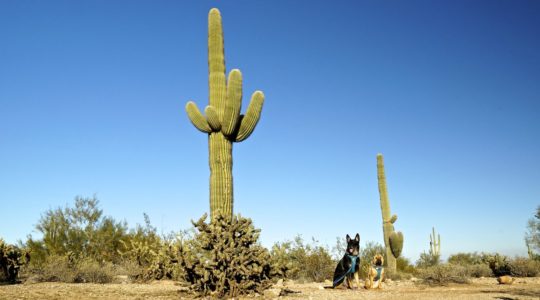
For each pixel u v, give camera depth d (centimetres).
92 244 2531
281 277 1138
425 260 2695
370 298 1036
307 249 1986
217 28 1556
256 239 1109
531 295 1109
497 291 1270
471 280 1748
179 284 1103
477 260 2845
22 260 1630
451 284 1573
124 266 2050
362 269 1980
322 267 1934
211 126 1462
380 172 2489
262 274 1110
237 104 1452
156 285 1520
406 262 2631
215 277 1080
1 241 1562
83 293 1153
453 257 3039
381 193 2464
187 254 1075
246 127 1486
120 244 2633
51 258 1794
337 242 2048
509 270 2108
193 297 1061
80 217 2589
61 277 1625
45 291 1197
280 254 1158
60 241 2511
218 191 1435
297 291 1259
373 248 2608
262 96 1498
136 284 1570
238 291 1073
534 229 2708
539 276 2036
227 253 1056
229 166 1462
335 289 1359
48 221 2550
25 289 1260
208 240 1073
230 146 1480
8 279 1542
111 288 1327
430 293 1186
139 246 2036
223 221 1095
